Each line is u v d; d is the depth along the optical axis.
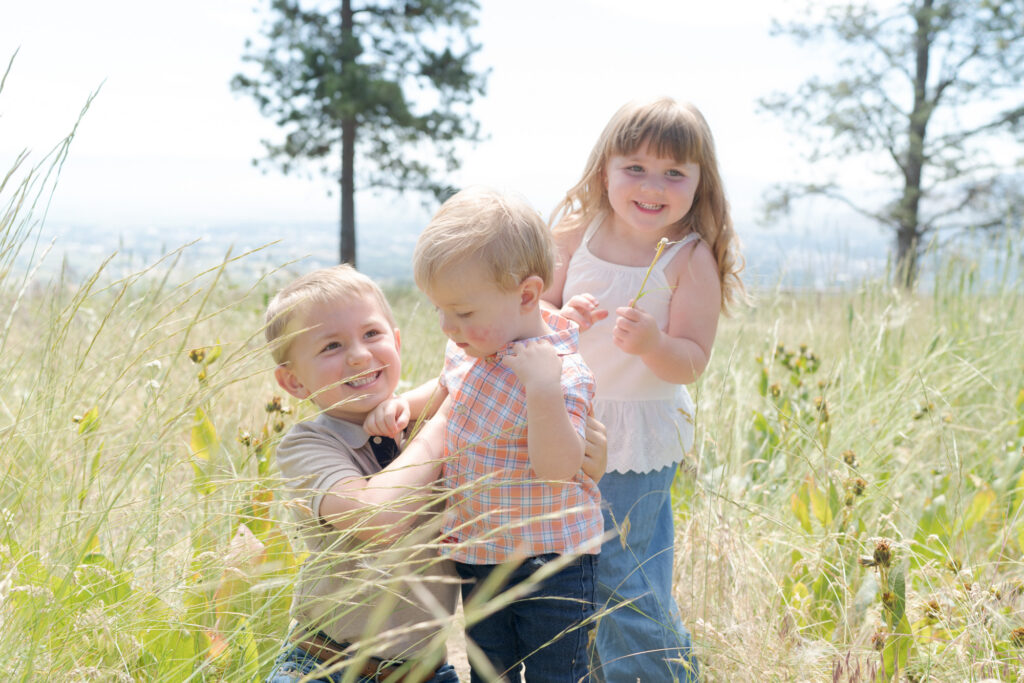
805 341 4.49
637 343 2.03
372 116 18.33
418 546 1.36
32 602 1.36
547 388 1.54
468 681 2.19
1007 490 2.69
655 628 2.05
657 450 2.20
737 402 3.16
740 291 2.42
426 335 4.07
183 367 2.52
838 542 2.32
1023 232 4.69
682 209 2.19
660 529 2.25
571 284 2.32
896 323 4.12
